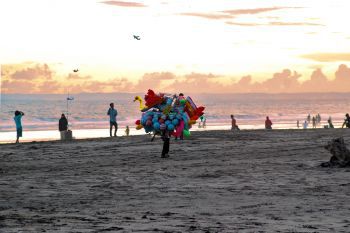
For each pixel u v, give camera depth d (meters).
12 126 122.19
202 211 12.09
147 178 18.89
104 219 10.89
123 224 10.20
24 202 13.85
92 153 28.94
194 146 32.00
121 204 13.36
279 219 10.82
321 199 13.76
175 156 26.98
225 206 12.84
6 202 13.85
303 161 23.67
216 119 182.12
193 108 26.58
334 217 11.07
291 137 38.62
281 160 24.28
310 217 11.08
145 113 26.84
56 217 11.20
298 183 17.00
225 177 18.81
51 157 27.31
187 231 9.38
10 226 10.05
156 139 37.28
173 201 13.79
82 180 18.53
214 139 36.91
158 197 14.55
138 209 12.49
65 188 16.55
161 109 26.77
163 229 9.59
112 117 44.00
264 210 12.15
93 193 15.47
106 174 20.23
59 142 36.75
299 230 9.50
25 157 27.45
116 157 26.84
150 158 26.16
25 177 19.53
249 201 13.60
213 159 25.28
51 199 14.34
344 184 16.56
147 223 10.33
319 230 9.51
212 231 9.38
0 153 29.66
